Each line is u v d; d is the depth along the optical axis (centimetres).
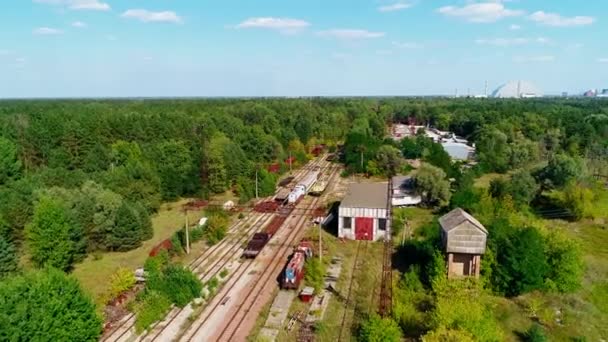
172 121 10188
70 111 12288
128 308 3553
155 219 6200
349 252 4928
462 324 2891
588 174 7469
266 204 6625
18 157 7238
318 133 13150
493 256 3991
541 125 12625
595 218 6419
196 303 3659
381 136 13525
